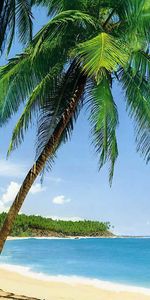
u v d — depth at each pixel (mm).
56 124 11992
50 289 19344
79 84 11805
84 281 24438
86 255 57031
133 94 12242
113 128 11664
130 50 11188
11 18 12523
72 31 11273
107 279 28203
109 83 11914
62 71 11969
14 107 11898
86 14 10750
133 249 79062
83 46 9992
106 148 11758
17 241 107562
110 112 11414
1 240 11453
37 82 11719
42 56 11367
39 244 92438
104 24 11594
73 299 16828
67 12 10539
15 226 143875
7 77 11234
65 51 11359
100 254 60125
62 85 12039
